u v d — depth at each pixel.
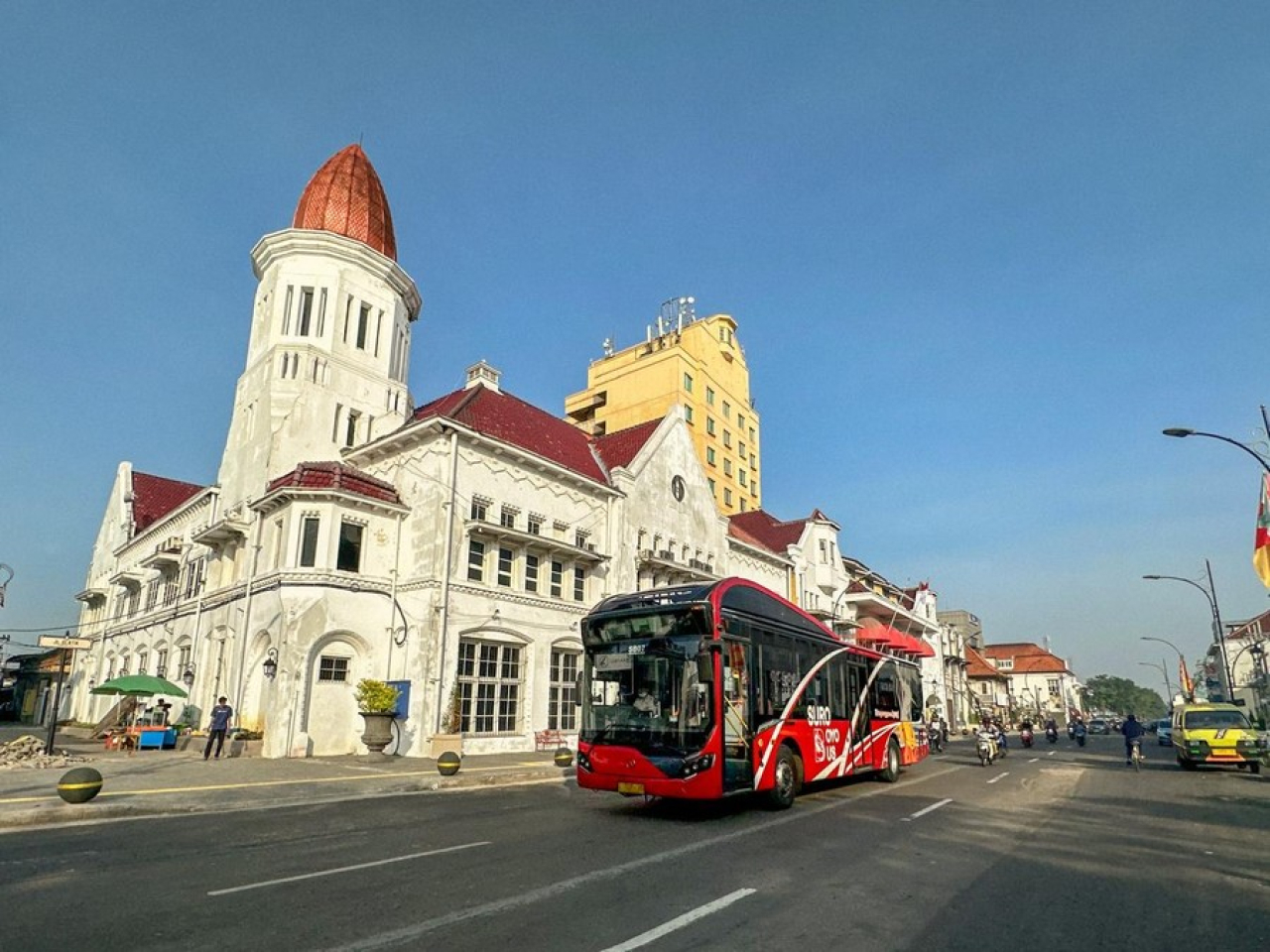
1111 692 160.88
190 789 14.62
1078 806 13.99
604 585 30.30
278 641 22.73
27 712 53.75
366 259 32.44
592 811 13.25
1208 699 55.69
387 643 24.44
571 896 7.18
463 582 24.62
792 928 6.21
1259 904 7.14
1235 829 11.42
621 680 13.12
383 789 15.85
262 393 29.86
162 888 7.51
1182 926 6.43
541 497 28.39
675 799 14.92
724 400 67.94
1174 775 20.47
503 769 19.98
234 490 30.34
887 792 16.38
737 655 13.25
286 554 23.75
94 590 44.84
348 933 6.04
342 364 30.83
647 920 6.41
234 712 23.72
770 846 9.90
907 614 58.19
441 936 5.96
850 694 17.67
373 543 25.09
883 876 8.17
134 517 45.19
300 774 17.88
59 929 6.15
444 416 25.22
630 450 34.66
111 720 31.02
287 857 9.04
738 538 40.28
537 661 26.67
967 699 78.31
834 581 48.69
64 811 11.71
